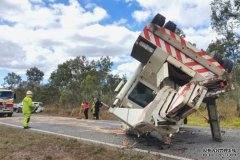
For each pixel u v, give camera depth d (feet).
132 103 36.63
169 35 33.14
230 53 124.98
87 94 136.77
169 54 32.96
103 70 211.61
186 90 29.89
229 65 33.30
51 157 28.43
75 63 216.74
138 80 35.76
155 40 33.22
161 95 31.12
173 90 31.53
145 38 33.27
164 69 32.45
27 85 262.06
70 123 63.87
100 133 45.29
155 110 30.86
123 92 36.65
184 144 35.12
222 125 66.59
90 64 216.74
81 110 112.88
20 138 39.01
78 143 34.01
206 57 32.63
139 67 35.47
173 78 33.45
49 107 155.74
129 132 40.40
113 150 30.30
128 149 31.63
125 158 26.91
